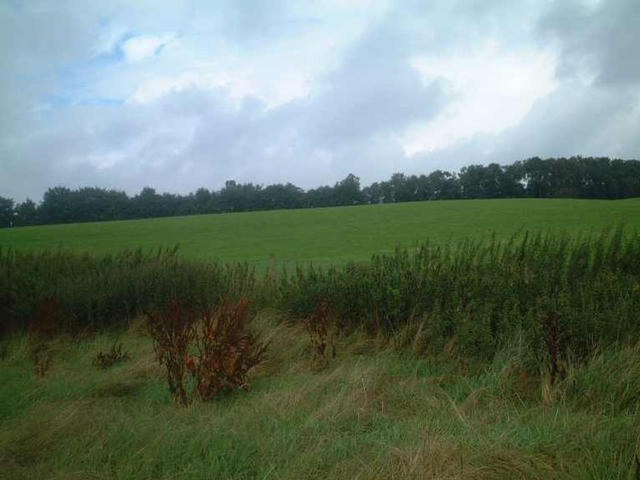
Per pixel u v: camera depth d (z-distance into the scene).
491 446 3.35
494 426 3.86
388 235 34.62
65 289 9.23
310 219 49.22
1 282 9.70
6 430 4.15
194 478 3.37
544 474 3.13
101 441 3.87
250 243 34.88
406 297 7.06
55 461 3.64
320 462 3.46
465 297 6.78
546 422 3.86
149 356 6.49
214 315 7.35
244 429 4.08
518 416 4.10
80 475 3.38
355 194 105.06
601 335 5.37
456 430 3.84
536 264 7.98
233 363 5.16
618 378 4.51
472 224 37.69
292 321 8.02
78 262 12.45
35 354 6.86
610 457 3.21
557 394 4.51
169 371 5.07
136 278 9.65
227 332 5.27
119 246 35.62
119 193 100.56
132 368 6.09
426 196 102.00
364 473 3.27
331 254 26.70
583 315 5.50
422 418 4.24
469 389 4.91
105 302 8.98
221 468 3.48
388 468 3.28
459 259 8.49
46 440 3.97
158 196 102.50
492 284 6.89
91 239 40.94
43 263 11.98
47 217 94.69
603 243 8.89
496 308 6.35
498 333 5.84
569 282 7.21
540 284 6.71
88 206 96.12
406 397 4.75
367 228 39.81
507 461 3.22
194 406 4.75
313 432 3.98
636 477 2.86
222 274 11.13
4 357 7.08
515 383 4.91
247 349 5.50
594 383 4.51
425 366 5.74
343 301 7.57
